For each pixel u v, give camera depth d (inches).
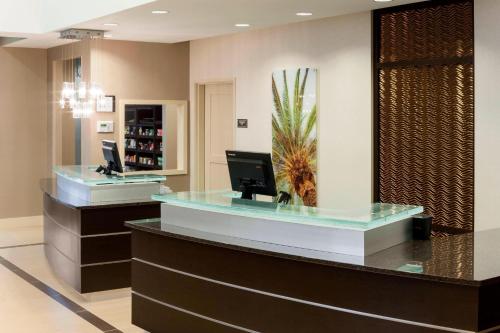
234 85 369.7
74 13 314.0
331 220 166.1
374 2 256.2
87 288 262.4
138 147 463.2
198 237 191.6
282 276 173.6
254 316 181.6
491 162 243.6
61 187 320.8
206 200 205.0
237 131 369.1
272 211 180.7
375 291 154.7
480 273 142.6
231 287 187.3
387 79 283.6
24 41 398.0
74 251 267.9
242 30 334.6
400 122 279.3
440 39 260.7
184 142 412.2
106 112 388.2
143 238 217.6
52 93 436.8
